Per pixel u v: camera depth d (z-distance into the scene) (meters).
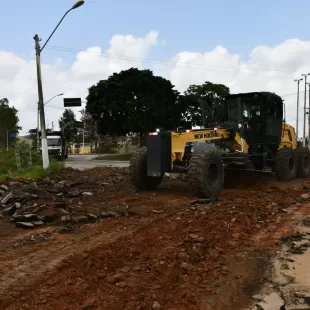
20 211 8.87
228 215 8.69
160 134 11.49
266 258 6.25
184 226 7.78
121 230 7.56
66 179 15.81
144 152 12.51
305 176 16.17
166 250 6.28
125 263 5.75
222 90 44.91
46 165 20.31
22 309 4.33
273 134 14.49
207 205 10.12
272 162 14.74
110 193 12.02
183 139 11.75
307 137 46.91
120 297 4.68
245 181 14.01
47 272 5.36
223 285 5.24
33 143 33.41
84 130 79.88
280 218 8.78
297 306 4.58
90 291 4.82
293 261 6.02
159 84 44.22
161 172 11.45
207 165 10.98
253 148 13.80
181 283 5.24
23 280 5.10
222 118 14.17
